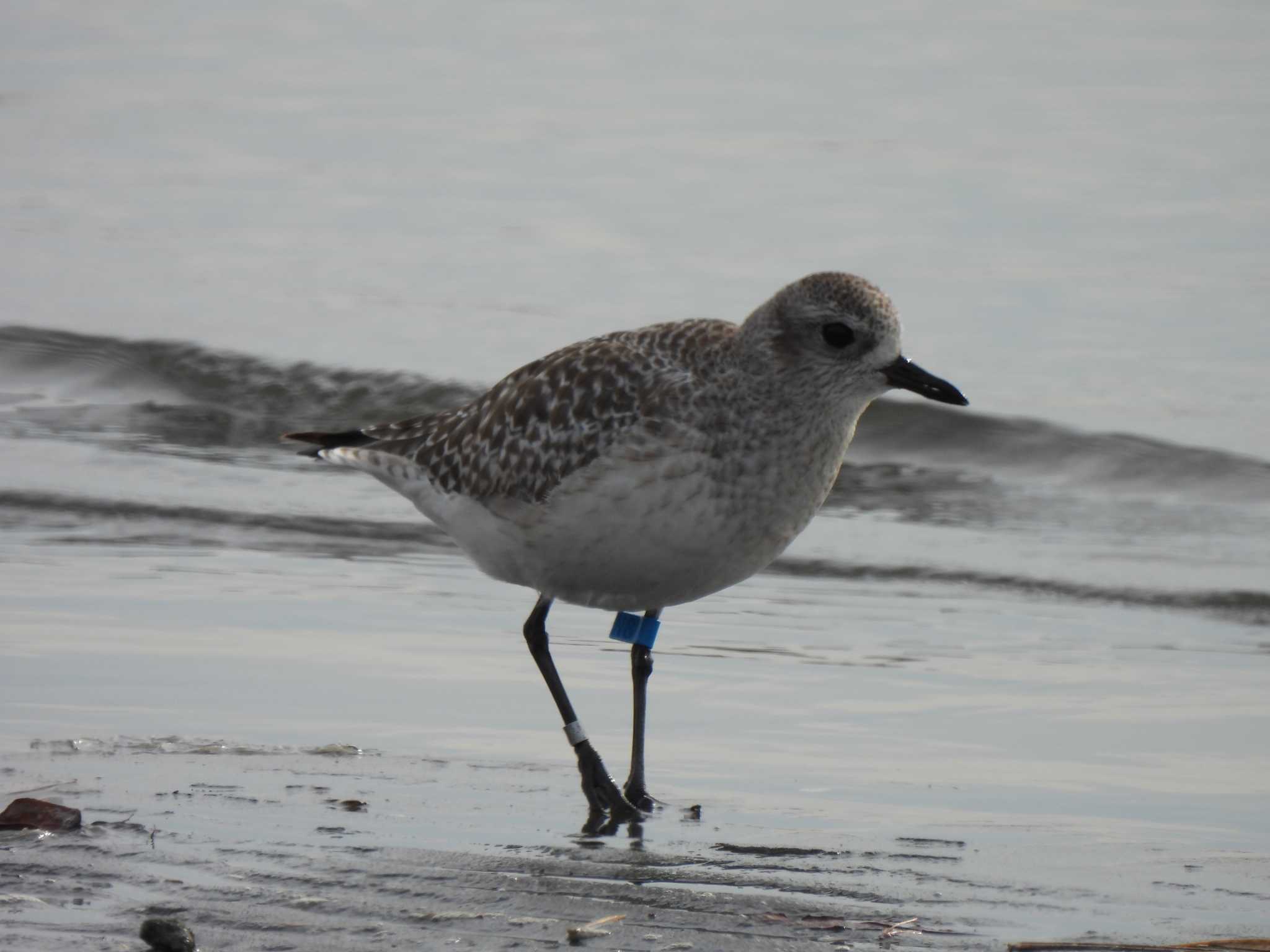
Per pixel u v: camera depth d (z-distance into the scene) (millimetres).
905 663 12250
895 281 22359
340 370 19656
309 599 13508
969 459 17453
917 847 8781
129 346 20250
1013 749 10461
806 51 35531
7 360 20125
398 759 10125
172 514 15820
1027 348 19953
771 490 9320
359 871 8266
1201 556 14906
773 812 9367
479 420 10039
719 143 29516
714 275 22797
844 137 29703
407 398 19328
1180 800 9562
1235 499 16469
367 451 10734
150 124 31500
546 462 9523
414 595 13719
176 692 11289
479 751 10320
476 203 26391
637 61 35250
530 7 40062
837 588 14211
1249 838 8938
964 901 7961
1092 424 17703
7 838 8695
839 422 9430
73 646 12211
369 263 23531
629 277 22734
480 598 13656
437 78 34375
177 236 25031
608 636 12734
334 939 7379
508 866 8398
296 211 26172
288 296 22109
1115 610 13656
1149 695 11523
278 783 9648
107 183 27891
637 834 8953
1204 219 24688
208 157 29406
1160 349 19891
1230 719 11016
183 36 38625
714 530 9320
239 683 11492
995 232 24422
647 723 10977
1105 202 25656
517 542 9805
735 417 9195
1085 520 15953
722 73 34219
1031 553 14984
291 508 16047
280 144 30031
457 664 12023
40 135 30828
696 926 7582
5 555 14594
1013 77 33125
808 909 7832
